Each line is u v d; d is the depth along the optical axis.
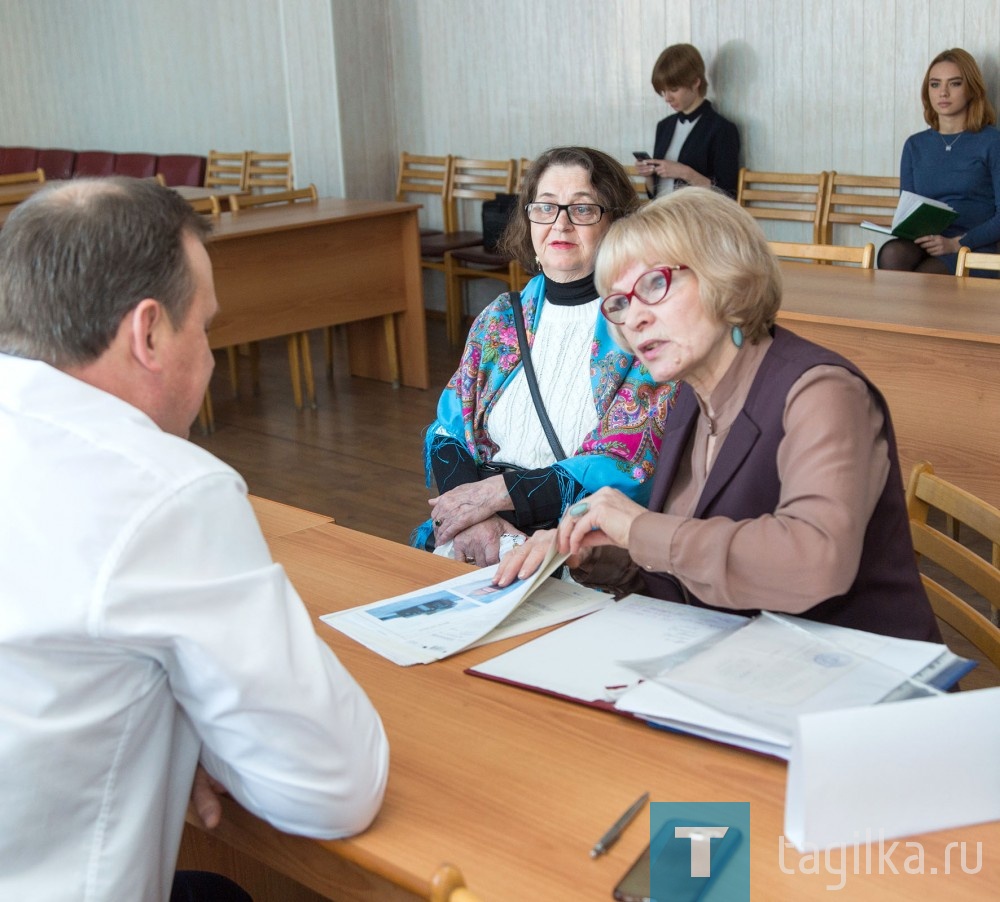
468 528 2.16
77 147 9.20
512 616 1.52
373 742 1.09
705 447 1.62
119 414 1.03
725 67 5.59
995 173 4.67
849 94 5.23
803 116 5.39
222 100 7.86
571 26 6.09
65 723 0.98
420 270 5.38
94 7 8.59
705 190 1.47
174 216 1.09
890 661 1.23
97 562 0.96
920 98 5.04
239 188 7.58
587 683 1.31
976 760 1.03
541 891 0.99
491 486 2.16
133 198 1.08
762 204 5.70
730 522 1.39
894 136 5.15
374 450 4.64
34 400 1.02
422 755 1.21
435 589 1.63
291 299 5.02
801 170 5.47
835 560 1.31
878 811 1.02
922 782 1.03
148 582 0.96
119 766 1.02
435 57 6.73
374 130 6.92
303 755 1.03
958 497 1.66
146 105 8.48
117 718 1.00
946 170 4.78
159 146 8.49
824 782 1.00
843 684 1.19
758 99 5.52
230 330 4.84
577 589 1.61
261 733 1.01
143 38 8.28
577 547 1.52
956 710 1.02
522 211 2.26
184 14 7.91
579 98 6.18
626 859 1.03
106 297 1.05
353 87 6.76
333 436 4.85
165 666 1.01
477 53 6.53
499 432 2.30
